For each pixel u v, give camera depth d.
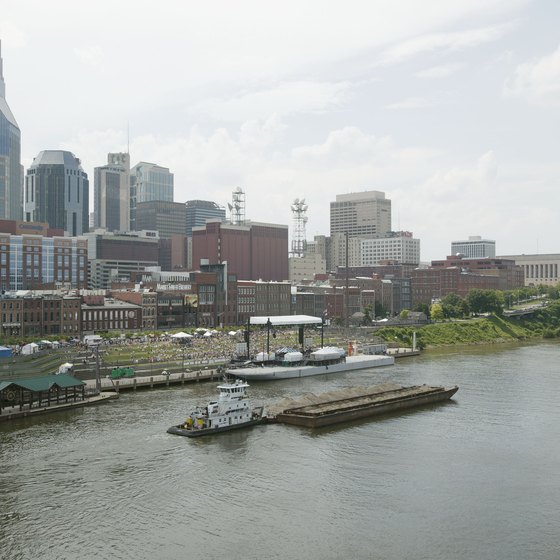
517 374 181.00
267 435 112.94
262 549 71.00
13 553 70.31
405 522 77.62
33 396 130.88
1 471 92.38
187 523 77.06
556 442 109.25
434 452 103.81
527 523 77.62
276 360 183.62
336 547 71.56
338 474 93.25
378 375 180.38
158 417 122.31
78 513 79.44
